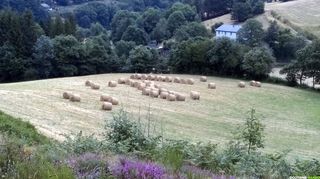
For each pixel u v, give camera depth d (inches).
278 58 4175.7
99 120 1307.8
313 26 4840.1
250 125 462.0
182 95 1883.6
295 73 2652.6
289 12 5378.9
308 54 2605.8
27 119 1146.0
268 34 4288.9
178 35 4389.8
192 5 6048.2
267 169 328.8
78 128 1147.9
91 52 3112.7
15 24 3095.5
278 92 2385.6
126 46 3905.0
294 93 2410.2
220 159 334.6
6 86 1813.5
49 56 3031.5
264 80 2728.8
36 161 241.0
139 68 2997.0
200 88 2283.5
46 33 3597.4
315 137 1462.8
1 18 3107.8
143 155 342.6
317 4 5629.9
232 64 2743.6
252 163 337.4
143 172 238.4
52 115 1284.4
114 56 3186.5
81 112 1402.6
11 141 282.5
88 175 229.0
